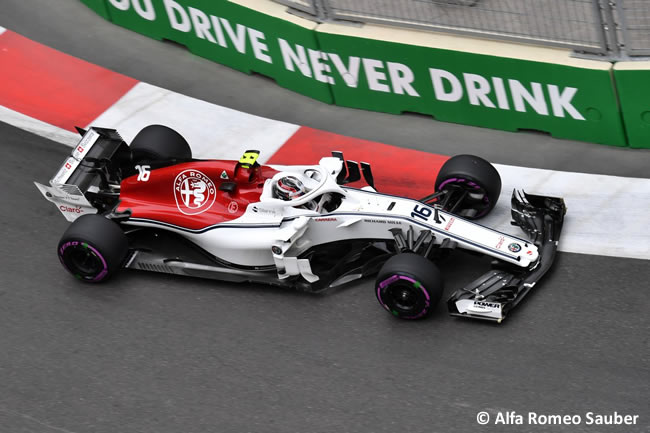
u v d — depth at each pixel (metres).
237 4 42.91
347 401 27.00
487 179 32.56
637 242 32.38
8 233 35.16
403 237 30.08
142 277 32.69
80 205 33.72
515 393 26.69
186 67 45.69
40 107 42.84
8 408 27.78
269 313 30.66
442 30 39.19
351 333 29.48
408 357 28.31
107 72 45.31
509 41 38.12
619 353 27.72
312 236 31.34
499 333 28.83
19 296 32.16
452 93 39.72
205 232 32.03
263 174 32.47
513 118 39.19
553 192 35.50
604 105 36.94
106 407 27.55
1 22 49.25
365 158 38.59
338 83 41.75
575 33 36.84
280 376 28.09
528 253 29.56
